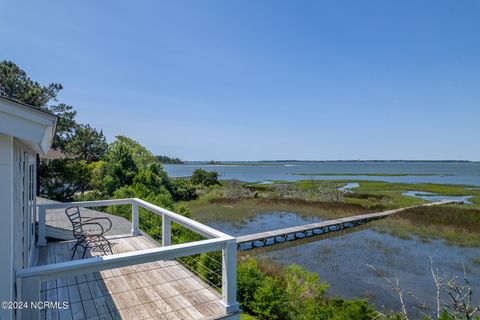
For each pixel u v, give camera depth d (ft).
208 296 9.86
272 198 82.53
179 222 11.63
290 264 33.50
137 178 52.80
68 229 16.75
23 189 10.05
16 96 46.85
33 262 12.55
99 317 8.37
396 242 43.93
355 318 16.96
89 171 49.65
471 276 30.45
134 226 16.81
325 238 46.32
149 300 9.49
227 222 56.54
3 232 5.54
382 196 90.43
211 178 112.47
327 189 92.63
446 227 51.67
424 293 26.63
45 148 7.91
